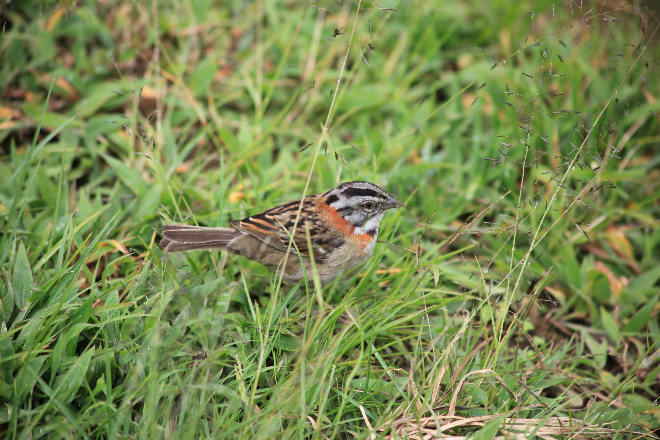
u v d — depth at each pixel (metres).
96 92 11.92
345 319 9.40
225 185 10.84
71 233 8.65
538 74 11.01
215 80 12.97
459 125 12.35
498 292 9.52
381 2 13.02
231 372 7.79
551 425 7.98
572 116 11.57
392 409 8.02
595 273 10.40
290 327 8.45
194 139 11.46
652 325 10.03
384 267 10.24
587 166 8.91
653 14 10.35
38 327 7.32
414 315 8.44
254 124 12.22
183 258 9.14
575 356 9.75
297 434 7.11
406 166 11.16
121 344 7.48
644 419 8.36
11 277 8.07
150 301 7.95
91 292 7.96
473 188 11.38
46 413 6.91
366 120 12.57
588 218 11.23
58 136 11.51
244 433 6.87
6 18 12.13
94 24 12.81
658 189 11.99
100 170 11.29
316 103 12.73
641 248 11.36
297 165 10.66
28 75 12.10
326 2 13.54
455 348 8.59
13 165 10.59
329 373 8.01
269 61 13.51
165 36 13.33
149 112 12.28
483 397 8.16
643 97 12.55
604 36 12.59
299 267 9.28
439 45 13.38
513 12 13.82
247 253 9.07
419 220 10.89
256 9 13.81
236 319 8.23
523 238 10.55
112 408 6.92
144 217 9.95
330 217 9.16
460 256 10.28
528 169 11.55
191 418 6.84
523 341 9.82
